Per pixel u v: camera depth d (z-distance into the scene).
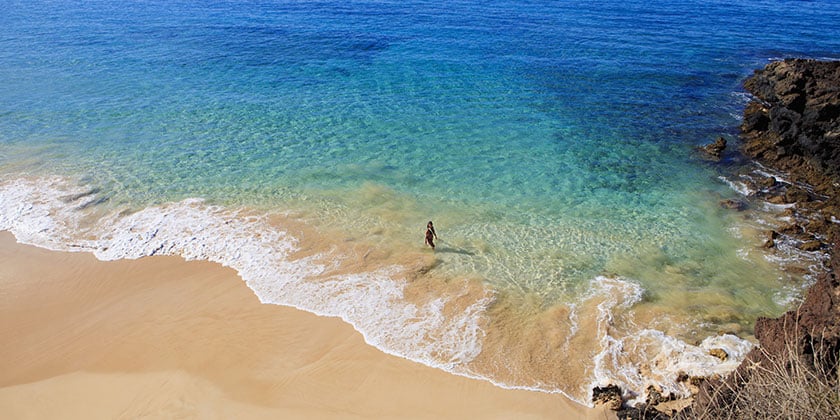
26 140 30.75
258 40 53.25
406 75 42.91
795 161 28.11
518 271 20.03
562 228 22.77
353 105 36.47
